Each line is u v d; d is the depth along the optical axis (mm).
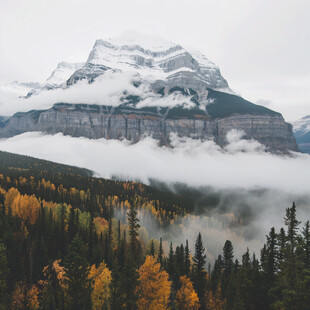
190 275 71250
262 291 44375
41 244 76562
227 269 75562
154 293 42312
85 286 42094
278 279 36750
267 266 50031
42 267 69312
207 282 70062
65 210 98000
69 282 41062
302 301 31484
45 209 100062
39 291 54281
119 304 38594
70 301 41312
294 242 39250
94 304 43594
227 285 57312
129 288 38969
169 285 43812
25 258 70500
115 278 40750
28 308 45781
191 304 51625
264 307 42406
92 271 49156
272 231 50562
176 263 73312
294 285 33344
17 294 50125
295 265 35156
